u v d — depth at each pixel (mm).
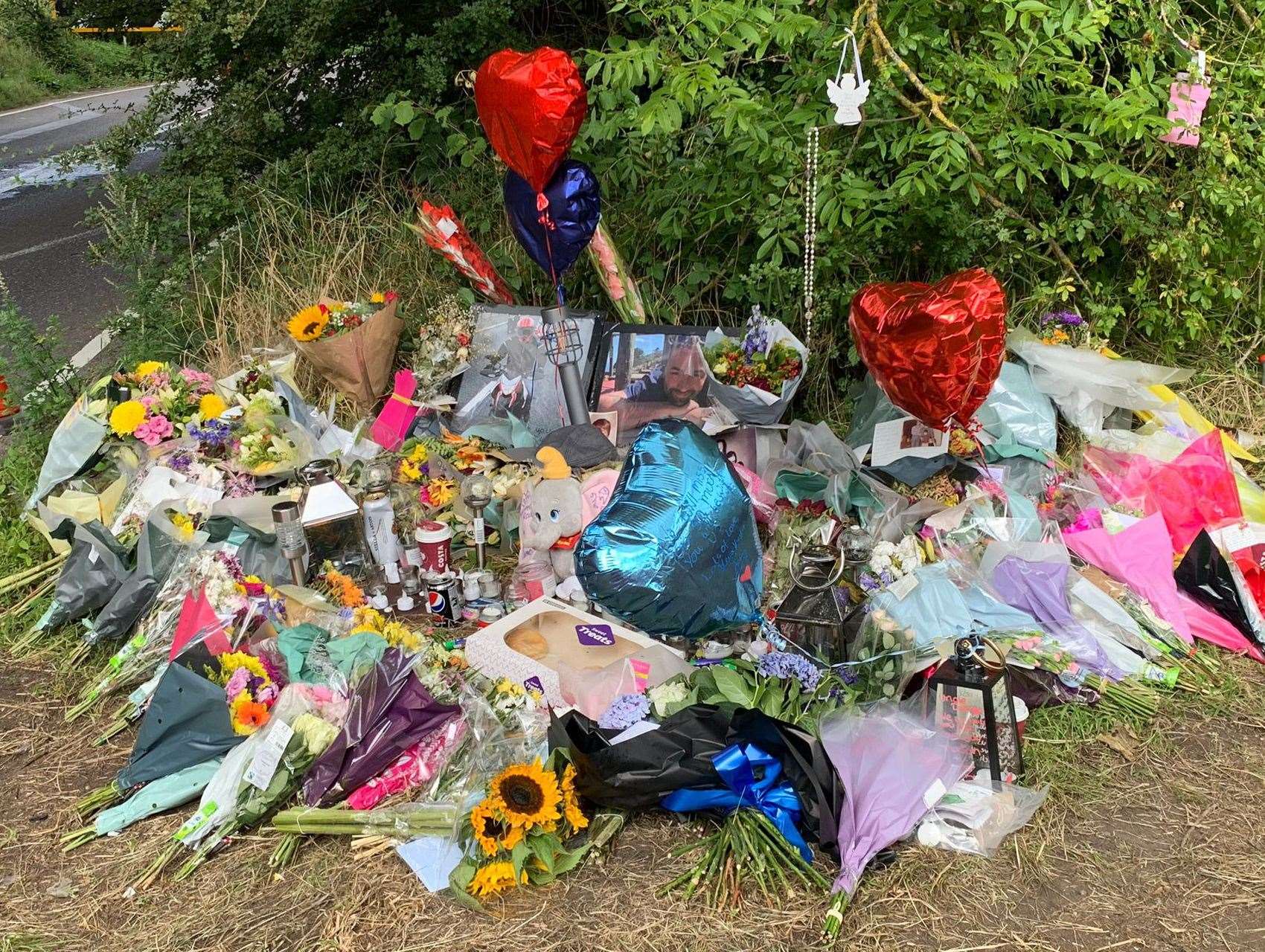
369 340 4750
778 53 5297
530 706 3023
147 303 5551
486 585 3744
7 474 4672
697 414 4422
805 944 2463
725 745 2758
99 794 3016
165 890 2707
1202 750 3100
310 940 2523
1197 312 5004
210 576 3367
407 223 5277
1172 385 5043
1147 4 4980
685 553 3123
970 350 3469
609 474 3768
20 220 9109
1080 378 4328
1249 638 3537
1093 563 3773
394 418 4605
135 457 4258
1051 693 3262
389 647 3121
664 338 4496
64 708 3465
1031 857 2711
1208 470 3971
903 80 4547
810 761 2701
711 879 2625
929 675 3062
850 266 5012
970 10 4812
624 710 2936
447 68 5746
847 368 5125
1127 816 2857
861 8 4160
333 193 6043
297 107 6238
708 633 3260
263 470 4074
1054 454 4188
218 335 5336
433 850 2756
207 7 5715
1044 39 4613
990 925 2514
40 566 4102
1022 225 4965
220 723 3025
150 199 5879
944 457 3930
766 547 3812
